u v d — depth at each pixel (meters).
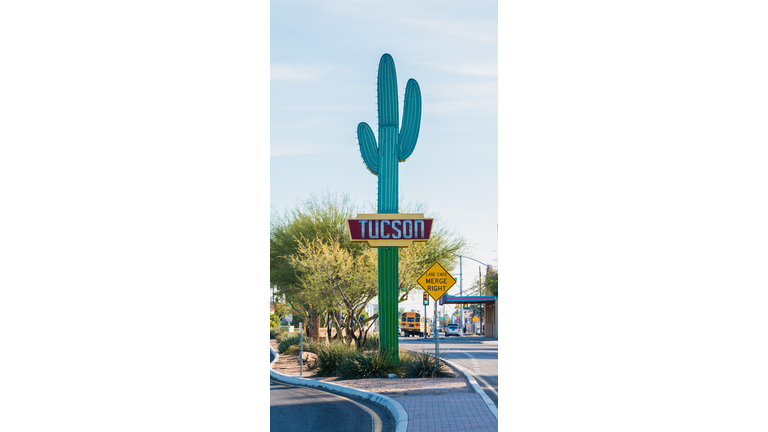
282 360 28.69
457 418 12.01
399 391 16.06
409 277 27.05
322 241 31.52
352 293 27.95
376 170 21.86
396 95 21.95
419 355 20.88
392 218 21.23
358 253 30.83
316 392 17.44
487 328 66.94
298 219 33.59
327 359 22.09
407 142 21.86
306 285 28.88
